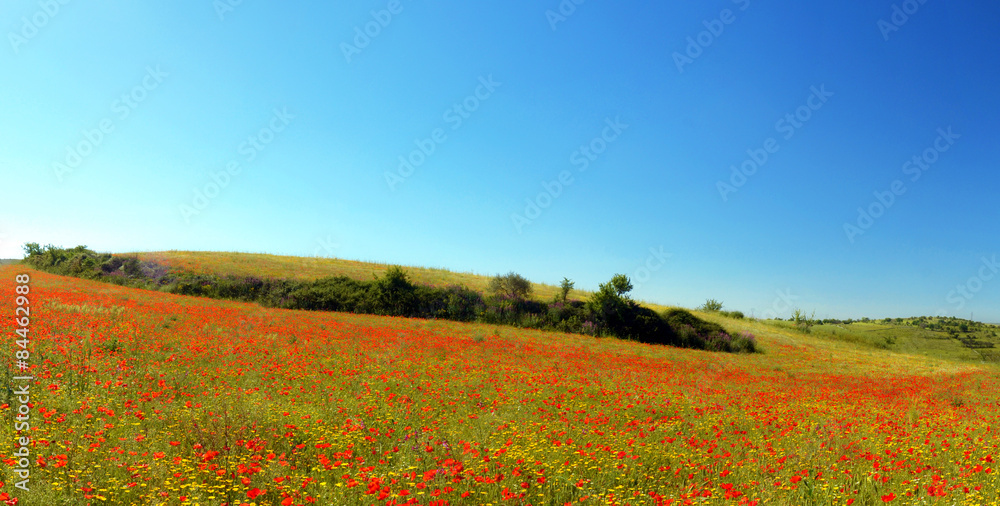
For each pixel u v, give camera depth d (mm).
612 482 6336
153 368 11289
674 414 11531
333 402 9766
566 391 13289
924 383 23000
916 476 7262
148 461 5805
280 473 5664
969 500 6070
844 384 21500
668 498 5848
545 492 5824
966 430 11289
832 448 8625
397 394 11109
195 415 7496
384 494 4910
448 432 8258
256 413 7828
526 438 7812
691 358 29438
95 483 5109
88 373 9820
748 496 6184
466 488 5672
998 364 39656
